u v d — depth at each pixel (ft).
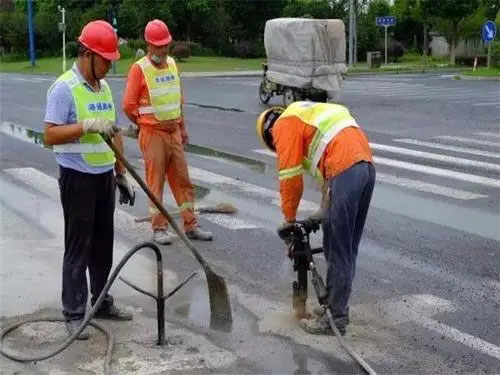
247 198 28.91
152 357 14.30
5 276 19.13
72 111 14.43
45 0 198.08
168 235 22.74
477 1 152.35
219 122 53.67
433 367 14.12
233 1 182.80
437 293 18.30
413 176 32.86
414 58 171.63
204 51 178.19
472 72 113.19
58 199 28.71
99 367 13.84
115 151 14.52
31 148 42.04
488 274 19.85
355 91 82.02
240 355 14.49
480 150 39.47
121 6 168.35
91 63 14.49
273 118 15.66
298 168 14.71
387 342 15.23
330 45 58.75
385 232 23.91
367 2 173.47
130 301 17.46
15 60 184.75
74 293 15.17
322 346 14.96
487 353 14.82
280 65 63.10
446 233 23.80
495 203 27.89
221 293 16.26
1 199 28.71
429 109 60.75
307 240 15.71
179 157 22.63
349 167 14.30
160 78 22.07
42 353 14.43
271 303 17.42
